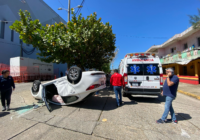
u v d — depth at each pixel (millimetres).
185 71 15352
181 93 8680
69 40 6371
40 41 6711
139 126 3254
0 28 17469
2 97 4266
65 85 4816
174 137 2742
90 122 3441
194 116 4047
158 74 5742
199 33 13234
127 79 5934
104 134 2840
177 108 4969
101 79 4918
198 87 9961
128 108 4762
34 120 3539
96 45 8383
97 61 9766
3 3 17797
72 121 3490
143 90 5773
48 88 5719
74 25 7215
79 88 4500
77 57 8242
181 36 15227
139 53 6035
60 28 7645
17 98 6039
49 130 2994
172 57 15359
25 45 20750
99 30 7582
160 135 2820
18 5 19656
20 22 6895
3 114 3994
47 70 18859
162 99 6371
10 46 18547
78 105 5051
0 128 3076
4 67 14180
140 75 5855
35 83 5730
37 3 22812
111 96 6973
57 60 7363
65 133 2863
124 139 2656
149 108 4785
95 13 7773
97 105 5102
